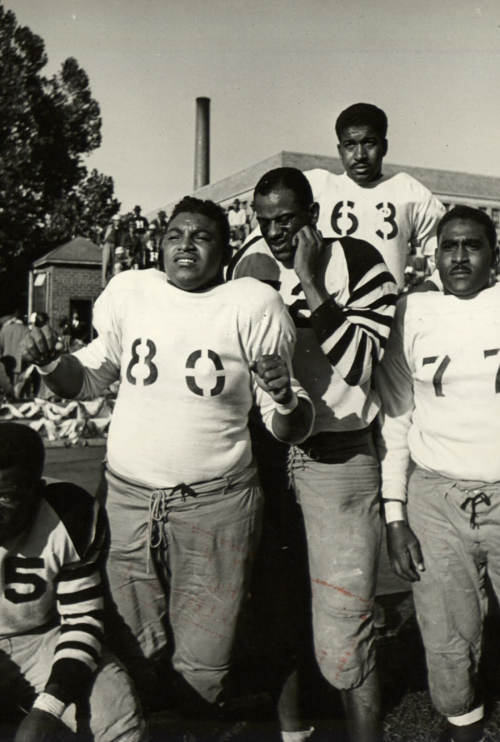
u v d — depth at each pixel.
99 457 7.92
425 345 2.42
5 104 24.00
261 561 2.60
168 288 2.29
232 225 12.68
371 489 2.48
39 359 2.23
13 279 26.77
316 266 2.37
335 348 2.29
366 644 2.40
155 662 2.40
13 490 2.16
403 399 2.57
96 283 24.05
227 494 2.25
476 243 2.36
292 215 2.43
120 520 2.30
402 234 3.07
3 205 25.39
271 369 2.05
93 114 25.56
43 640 2.35
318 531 2.44
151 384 2.22
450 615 2.43
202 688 2.33
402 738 2.59
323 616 2.41
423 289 2.86
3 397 11.29
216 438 2.23
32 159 25.06
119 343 2.39
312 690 2.73
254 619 2.65
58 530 2.26
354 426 2.45
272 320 2.22
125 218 13.39
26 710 2.37
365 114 2.99
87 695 2.22
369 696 2.41
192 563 2.26
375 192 3.06
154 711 2.44
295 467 2.49
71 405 9.05
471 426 2.35
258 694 2.72
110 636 2.38
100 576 2.33
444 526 2.42
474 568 2.42
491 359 2.32
